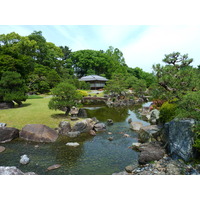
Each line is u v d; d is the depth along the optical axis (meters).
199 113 4.98
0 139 7.37
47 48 37.00
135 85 29.66
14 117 10.12
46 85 26.80
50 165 5.50
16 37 30.23
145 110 16.97
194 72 5.62
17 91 13.25
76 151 6.76
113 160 6.00
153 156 5.67
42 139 7.63
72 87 10.63
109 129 10.37
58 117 10.76
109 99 24.78
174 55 6.32
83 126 9.35
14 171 4.32
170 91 6.21
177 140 5.60
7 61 15.03
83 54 51.03
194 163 4.96
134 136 8.92
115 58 61.03
